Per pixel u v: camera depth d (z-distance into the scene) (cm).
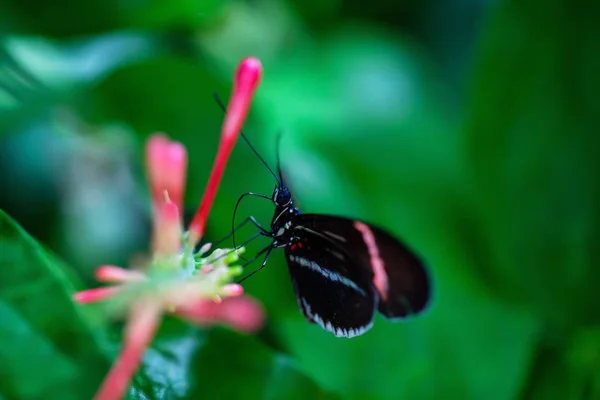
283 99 46
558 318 42
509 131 44
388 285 36
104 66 43
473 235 43
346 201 43
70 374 31
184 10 44
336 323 36
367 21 50
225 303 36
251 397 35
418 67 50
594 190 43
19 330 31
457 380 41
